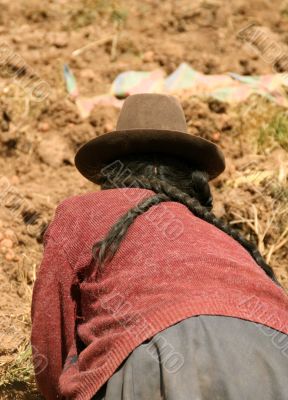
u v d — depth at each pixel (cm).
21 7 929
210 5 934
